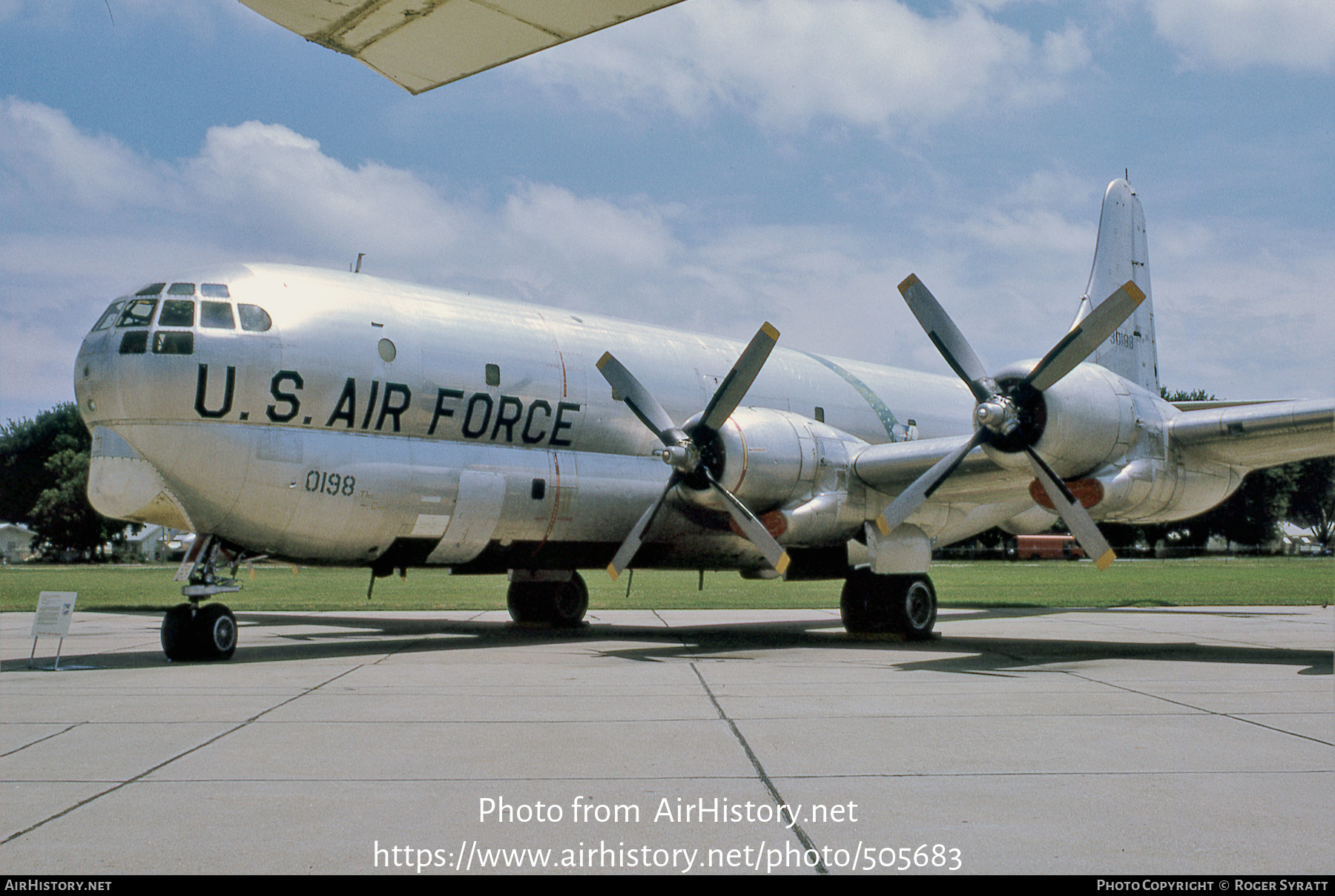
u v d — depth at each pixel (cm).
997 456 1145
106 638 1492
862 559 1438
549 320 1405
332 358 1147
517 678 961
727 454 1234
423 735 662
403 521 1198
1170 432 1188
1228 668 1062
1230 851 417
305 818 466
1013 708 775
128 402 1064
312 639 1441
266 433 1099
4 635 1554
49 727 693
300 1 417
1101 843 428
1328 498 7362
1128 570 5003
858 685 908
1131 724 703
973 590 3156
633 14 424
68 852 416
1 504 7381
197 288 1105
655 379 1462
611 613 2181
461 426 1257
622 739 646
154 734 665
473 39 449
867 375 1795
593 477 1360
